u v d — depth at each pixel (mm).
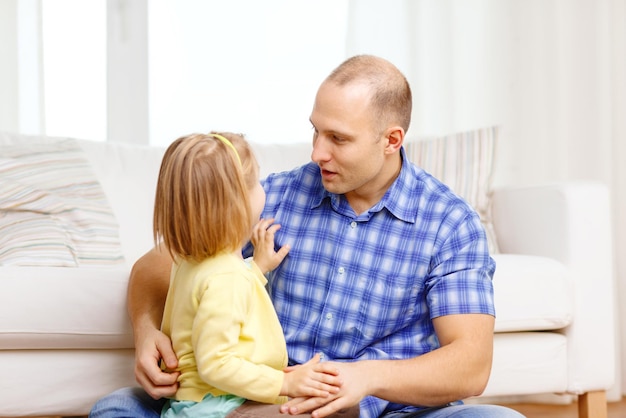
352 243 1591
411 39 3197
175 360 1426
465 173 2652
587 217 2352
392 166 1593
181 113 3172
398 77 1559
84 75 3113
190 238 1371
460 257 1534
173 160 1393
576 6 3236
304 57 3219
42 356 1917
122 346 1941
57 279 1893
